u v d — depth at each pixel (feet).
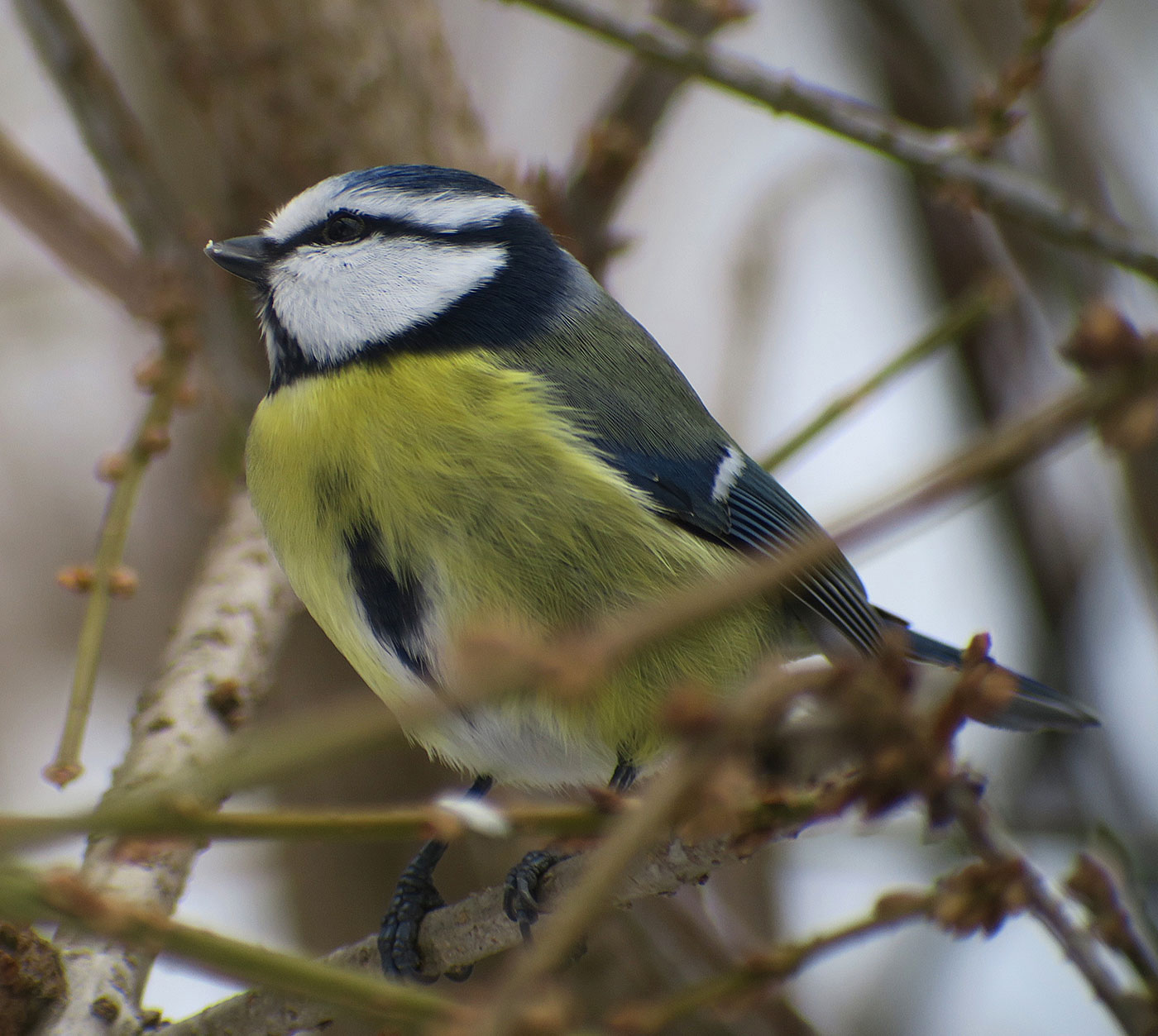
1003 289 27.02
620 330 24.76
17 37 38.83
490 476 21.18
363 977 12.03
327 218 24.23
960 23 31.01
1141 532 26.86
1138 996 16.25
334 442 21.76
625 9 38.34
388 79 29.53
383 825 11.78
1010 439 11.00
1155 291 27.20
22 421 37.19
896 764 11.55
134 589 20.06
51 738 34.27
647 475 22.86
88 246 30.63
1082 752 29.60
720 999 13.67
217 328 29.71
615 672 20.83
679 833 14.80
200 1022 17.70
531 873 18.92
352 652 22.61
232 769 11.35
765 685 10.77
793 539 24.77
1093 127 30.32
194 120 30.40
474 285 23.93
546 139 39.32
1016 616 31.81
